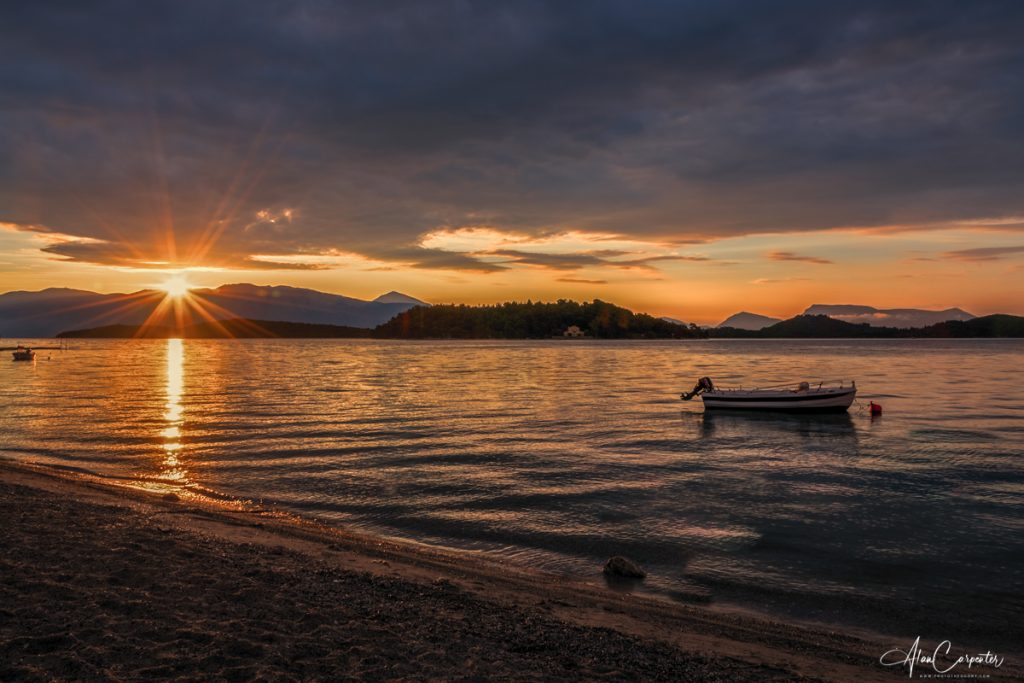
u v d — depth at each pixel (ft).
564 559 44.68
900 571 42.80
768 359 432.66
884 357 460.14
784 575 41.86
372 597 30.86
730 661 26.55
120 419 120.06
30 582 29.12
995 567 43.65
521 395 175.22
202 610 27.30
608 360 421.18
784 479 71.10
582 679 23.18
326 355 525.34
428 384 215.10
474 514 56.08
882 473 74.43
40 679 20.31
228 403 150.61
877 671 27.40
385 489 65.10
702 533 50.98
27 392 180.65
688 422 123.75
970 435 105.09
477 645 25.73
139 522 43.24
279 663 22.59
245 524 47.88
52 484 58.85
